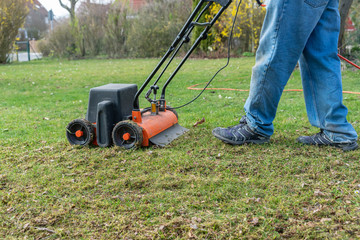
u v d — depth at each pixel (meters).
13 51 15.85
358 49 8.31
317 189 1.98
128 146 2.79
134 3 20.22
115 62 13.97
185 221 1.71
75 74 9.45
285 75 2.50
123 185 2.17
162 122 3.04
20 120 4.09
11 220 1.79
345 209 1.75
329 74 2.50
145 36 15.90
